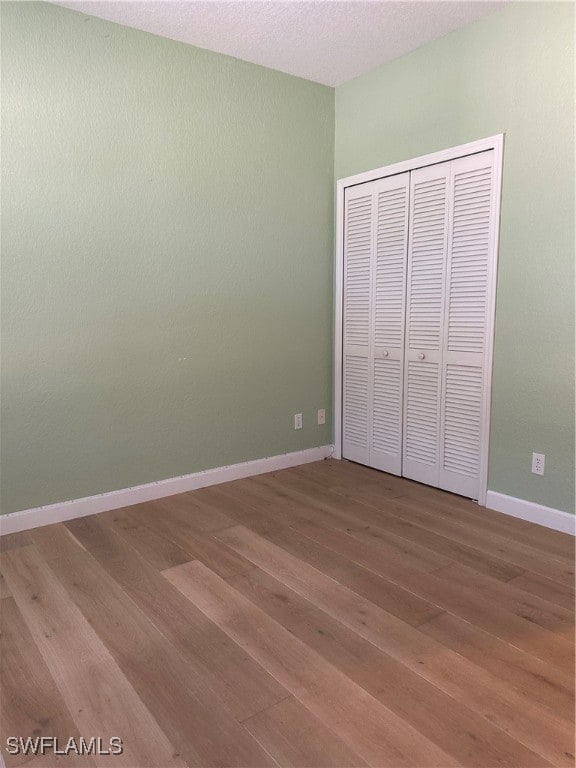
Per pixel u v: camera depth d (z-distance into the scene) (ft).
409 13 8.39
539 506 8.57
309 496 9.96
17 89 7.84
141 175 9.09
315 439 12.14
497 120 8.50
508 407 8.82
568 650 5.58
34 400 8.45
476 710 4.78
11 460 8.36
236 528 8.59
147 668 5.38
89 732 4.60
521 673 5.24
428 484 10.40
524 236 8.32
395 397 10.82
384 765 4.25
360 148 10.94
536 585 6.82
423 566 7.32
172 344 9.75
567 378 8.02
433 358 9.95
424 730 4.58
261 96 10.34
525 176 8.23
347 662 5.42
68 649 5.67
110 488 9.34
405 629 5.94
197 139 9.64
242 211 10.36
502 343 8.78
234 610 6.34
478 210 8.92
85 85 8.41
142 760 4.33
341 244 11.60
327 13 8.38
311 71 10.57
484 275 8.94
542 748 4.38
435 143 9.47
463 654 5.53
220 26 8.77
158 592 6.74
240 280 10.49
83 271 8.66
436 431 10.09
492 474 9.20
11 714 4.81
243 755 4.36
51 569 7.32
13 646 5.73
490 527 8.52
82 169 8.50
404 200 10.14
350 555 7.65
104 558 7.62
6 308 8.05
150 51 8.98
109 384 9.12
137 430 9.53
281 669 5.34
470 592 6.68
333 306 12.02
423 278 9.95
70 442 8.85
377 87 10.40
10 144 7.86
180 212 9.58
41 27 7.94
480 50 8.62
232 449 10.81
